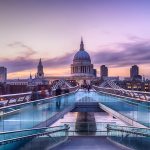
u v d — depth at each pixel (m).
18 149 14.66
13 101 18.81
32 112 17.66
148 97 21.00
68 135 26.34
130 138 19.78
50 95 32.84
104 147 20.55
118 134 22.03
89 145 21.38
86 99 36.34
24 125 16.42
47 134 18.78
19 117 15.84
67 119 54.16
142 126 18.36
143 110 18.23
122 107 23.03
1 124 14.09
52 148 19.86
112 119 52.19
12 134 14.15
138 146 18.69
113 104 26.67
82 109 33.62
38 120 18.53
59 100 25.03
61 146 20.92
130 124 20.75
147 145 17.72
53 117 22.27
